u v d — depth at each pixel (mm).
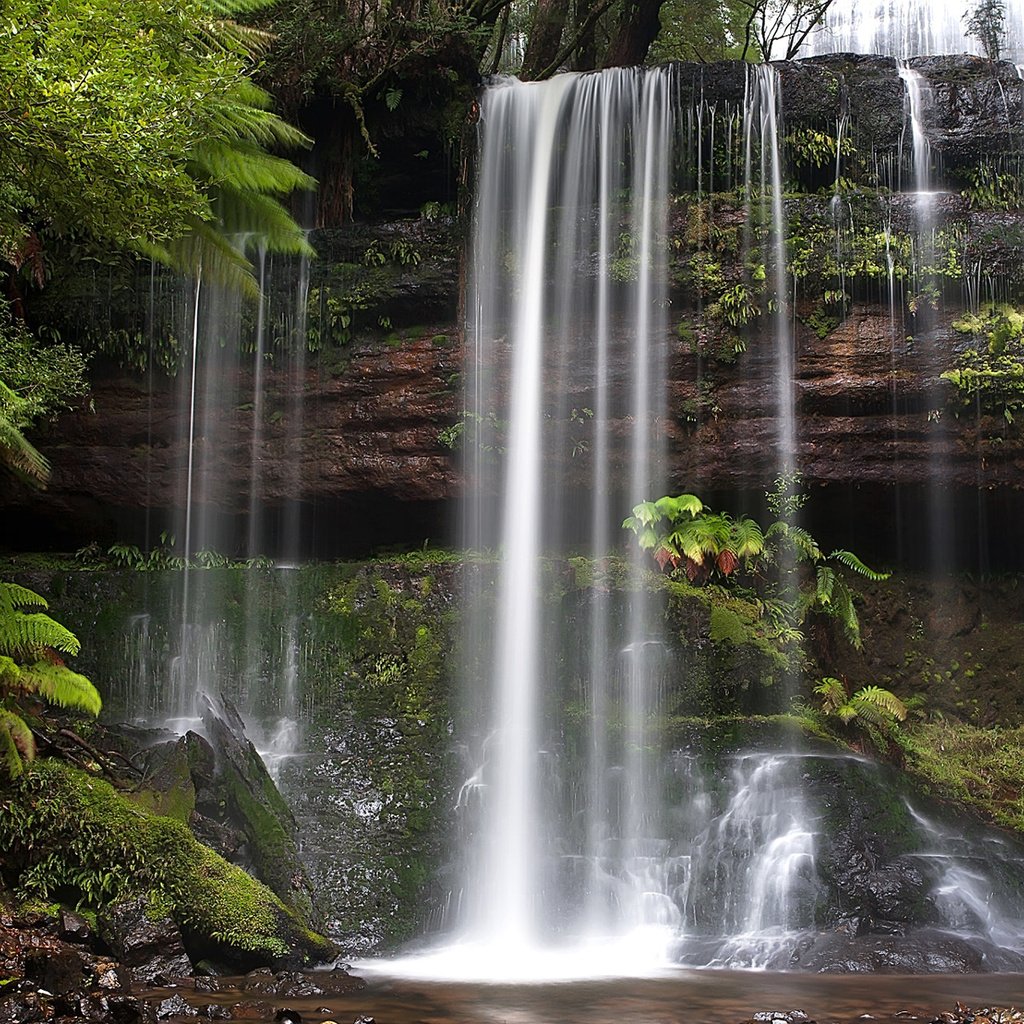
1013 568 15484
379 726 13172
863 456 14602
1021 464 14398
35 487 12734
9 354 12625
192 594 14258
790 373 14758
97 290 15555
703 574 13844
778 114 15242
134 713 13719
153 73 7664
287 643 14039
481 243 15492
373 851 11320
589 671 13406
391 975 8938
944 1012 7223
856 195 14867
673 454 14977
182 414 15703
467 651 13797
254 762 11109
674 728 12523
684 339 14961
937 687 15078
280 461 15570
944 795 12906
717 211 15078
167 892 8750
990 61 15578
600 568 13922
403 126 15844
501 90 15805
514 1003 7707
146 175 7680
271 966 8734
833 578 14023
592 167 15367
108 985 7223
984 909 10648
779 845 10953
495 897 11211
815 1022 6980
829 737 12477
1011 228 14695
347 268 15578
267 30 15391
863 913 10312
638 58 18250
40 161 7629
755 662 13008
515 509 15039
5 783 9062
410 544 15852
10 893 8672
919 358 14492
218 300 15695
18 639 9492
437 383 15312
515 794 12258
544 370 15203
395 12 15766
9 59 6766
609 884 11156
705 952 9930
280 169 11133
